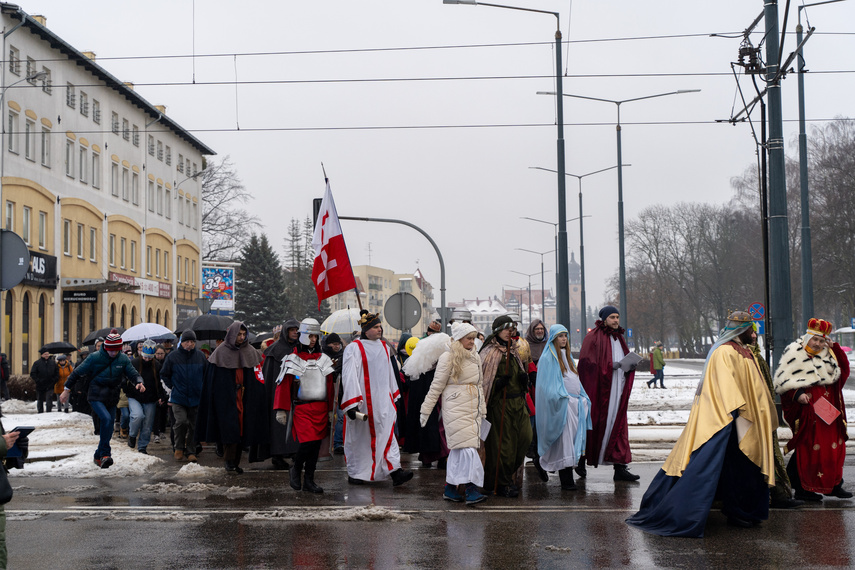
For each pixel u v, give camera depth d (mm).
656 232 85250
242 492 10430
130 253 50688
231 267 65312
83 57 41969
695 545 7523
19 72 36906
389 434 11062
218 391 12695
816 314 63000
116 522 8594
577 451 10539
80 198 43094
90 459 13445
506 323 10336
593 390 11125
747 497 8250
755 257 72750
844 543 7590
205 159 66688
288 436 10727
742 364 8234
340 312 21703
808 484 9547
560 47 24766
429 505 9539
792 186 62656
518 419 10211
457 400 9617
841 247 56125
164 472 12656
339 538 7848
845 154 56125
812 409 9578
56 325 39906
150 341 15297
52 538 7891
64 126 41344
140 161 52344
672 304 86250
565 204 25719
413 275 187375
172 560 7094
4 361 28500
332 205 13312
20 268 13891
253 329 81438
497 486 10125
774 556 7125
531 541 7699
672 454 8391
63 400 12469
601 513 8992
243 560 7078
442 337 10648
